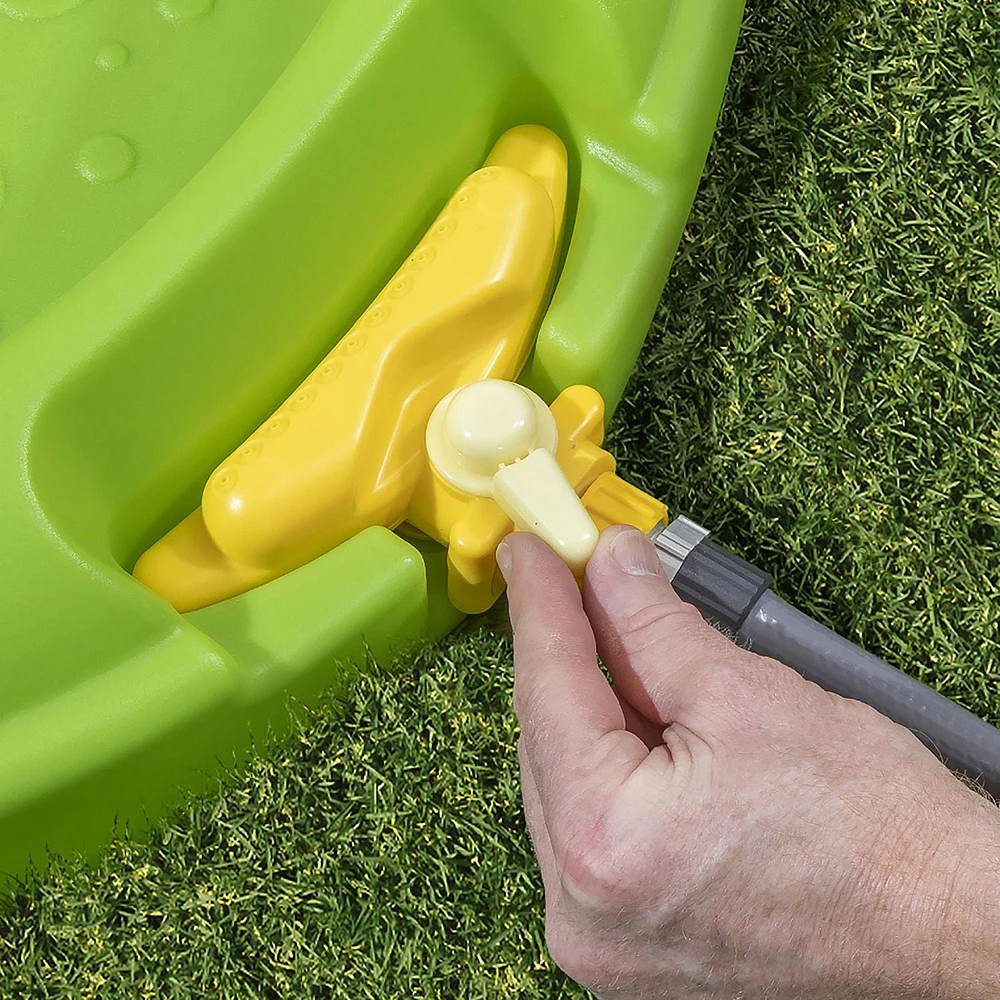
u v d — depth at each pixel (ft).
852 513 3.85
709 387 4.00
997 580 3.78
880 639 3.71
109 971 3.26
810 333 4.09
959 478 3.89
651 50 3.27
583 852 1.95
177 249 2.74
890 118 4.34
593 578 2.37
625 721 2.27
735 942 1.96
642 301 3.33
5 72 3.61
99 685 2.72
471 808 3.43
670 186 3.37
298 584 2.89
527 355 3.31
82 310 2.69
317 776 3.33
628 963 2.07
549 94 3.37
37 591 2.62
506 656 3.51
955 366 4.02
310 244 2.97
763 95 4.34
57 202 3.43
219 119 3.54
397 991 3.28
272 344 3.02
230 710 2.81
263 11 3.67
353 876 3.34
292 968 3.31
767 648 3.13
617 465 3.92
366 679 3.14
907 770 1.98
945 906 1.84
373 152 3.01
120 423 2.78
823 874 1.88
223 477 2.87
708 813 1.93
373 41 2.91
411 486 3.00
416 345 2.97
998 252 4.16
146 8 3.66
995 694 3.64
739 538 3.83
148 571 2.92
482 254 3.04
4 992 3.21
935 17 4.45
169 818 3.07
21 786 2.65
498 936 3.28
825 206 4.22
